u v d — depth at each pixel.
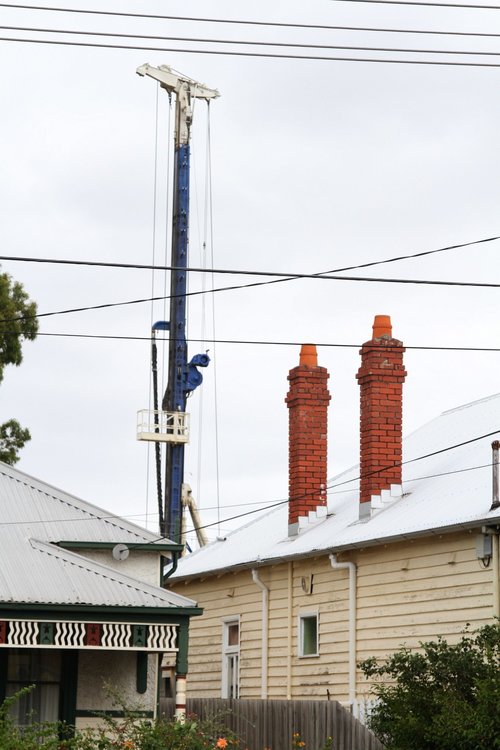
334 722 50.88
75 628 47.12
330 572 63.72
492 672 44.03
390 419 63.78
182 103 103.06
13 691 48.81
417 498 61.09
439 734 42.22
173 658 80.00
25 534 51.81
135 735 41.44
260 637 69.69
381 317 65.00
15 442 93.94
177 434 97.94
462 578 53.41
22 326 94.75
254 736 55.66
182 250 101.12
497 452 51.91
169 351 99.94
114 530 54.16
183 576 77.25
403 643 56.53
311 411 70.75
